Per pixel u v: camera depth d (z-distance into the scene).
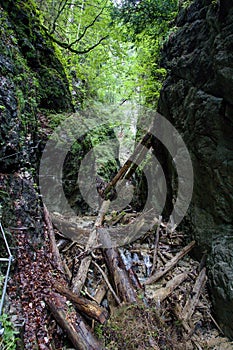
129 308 3.37
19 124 3.93
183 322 3.54
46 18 7.98
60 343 2.90
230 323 3.39
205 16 4.64
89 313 3.10
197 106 4.57
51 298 3.11
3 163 3.47
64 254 4.61
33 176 4.29
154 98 8.32
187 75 4.99
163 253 5.15
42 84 6.09
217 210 4.30
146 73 8.78
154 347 2.91
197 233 4.76
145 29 6.61
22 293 2.86
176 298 4.00
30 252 3.40
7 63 4.12
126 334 3.01
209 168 4.36
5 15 5.13
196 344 3.32
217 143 4.18
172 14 6.10
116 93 11.87
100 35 9.29
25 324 2.59
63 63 7.91
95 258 4.55
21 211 3.56
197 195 4.90
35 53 6.12
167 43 6.24
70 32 9.23
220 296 3.55
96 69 10.91
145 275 4.65
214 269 3.82
